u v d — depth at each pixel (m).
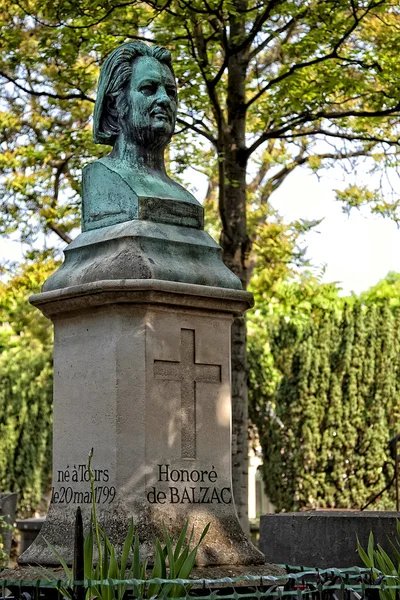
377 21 17.27
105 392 7.52
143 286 7.39
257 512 31.50
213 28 16.38
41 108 19.17
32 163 18.86
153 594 5.94
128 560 7.02
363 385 22.66
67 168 19.70
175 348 7.64
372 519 10.61
